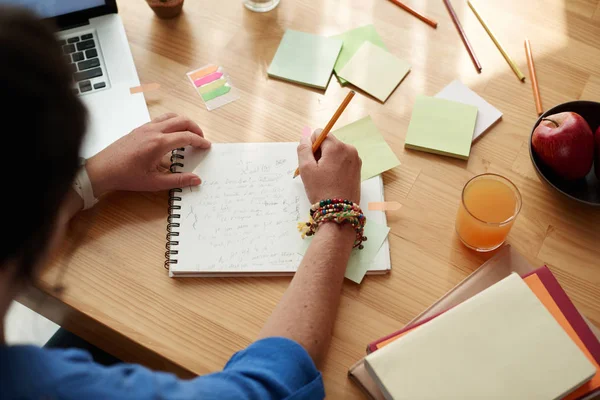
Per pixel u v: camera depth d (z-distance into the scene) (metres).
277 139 0.91
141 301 0.78
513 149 0.90
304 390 0.62
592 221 0.83
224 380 0.58
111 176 0.82
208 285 0.79
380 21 1.04
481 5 1.04
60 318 0.87
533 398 0.63
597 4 1.04
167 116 0.90
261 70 0.99
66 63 0.41
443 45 1.01
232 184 0.86
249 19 1.05
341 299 0.78
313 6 1.06
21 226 0.40
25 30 0.39
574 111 0.86
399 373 0.64
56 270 0.80
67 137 0.40
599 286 0.78
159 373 0.53
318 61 0.99
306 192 0.82
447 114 0.92
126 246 0.82
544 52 0.99
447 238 0.82
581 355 0.65
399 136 0.91
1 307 0.46
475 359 0.65
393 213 0.85
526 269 0.78
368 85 0.96
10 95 0.36
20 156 0.37
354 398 0.71
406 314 0.76
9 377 0.43
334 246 0.75
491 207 0.80
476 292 0.76
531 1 1.04
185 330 0.76
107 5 1.01
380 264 0.79
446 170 0.88
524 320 0.67
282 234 0.82
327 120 0.93
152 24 1.04
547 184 0.82
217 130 0.92
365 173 0.87
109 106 0.94
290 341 0.65
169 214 0.85
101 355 1.02
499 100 0.95
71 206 0.81
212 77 0.98
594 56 0.99
